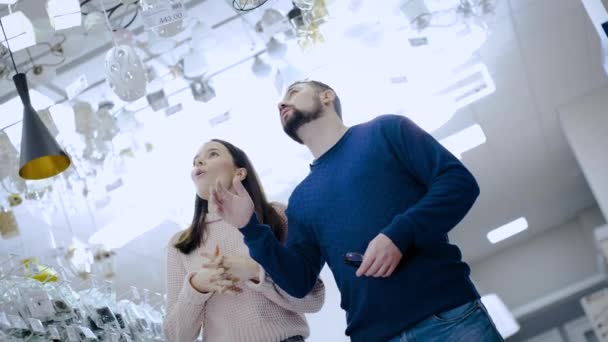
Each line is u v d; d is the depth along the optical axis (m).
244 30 3.83
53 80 3.63
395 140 1.91
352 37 3.89
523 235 10.72
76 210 4.66
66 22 2.74
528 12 4.98
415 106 4.91
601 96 6.75
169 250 2.30
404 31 3.97
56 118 3.36
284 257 1.87
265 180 5.33
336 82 4.41
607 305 8.91
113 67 2.73
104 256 4.03
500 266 10.99
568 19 5.23
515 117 6.75
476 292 1.79
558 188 9.09
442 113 5.12
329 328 6.53
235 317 2.12
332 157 1.99
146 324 3.38
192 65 3.49
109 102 3.63
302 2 3.26
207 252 2.12
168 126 4.18
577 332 11.37
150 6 2.61
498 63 5.64
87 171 3.71
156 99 3.55
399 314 1.72
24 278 2.72
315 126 2.07
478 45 4.19
